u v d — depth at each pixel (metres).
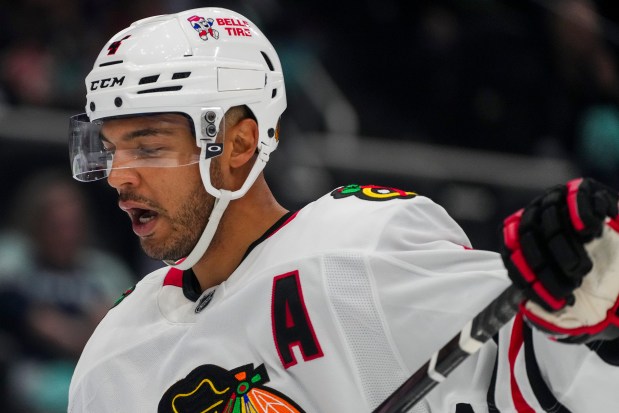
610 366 5.02
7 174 13.58
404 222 5.91
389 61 15.87
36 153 13.77
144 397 6.14
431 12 15.72
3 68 14.35
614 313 4.59
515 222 4.51
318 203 6.20
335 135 15.41
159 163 5.89
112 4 15.10
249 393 5.76
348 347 5.61
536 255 4.35
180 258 6.10
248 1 15.91
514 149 14.95
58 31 14.86
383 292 5.63
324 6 16.53
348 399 5.61
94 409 6.35
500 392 5.55
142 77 5.87
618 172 14.39
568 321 4.57
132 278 13.86
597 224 4.30
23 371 12.97
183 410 5.93
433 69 15.53
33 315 13.12
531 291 4.42
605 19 14.25
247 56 6.13
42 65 14.52
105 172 6.19
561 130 14.64
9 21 14.73
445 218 6.19
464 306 5.56
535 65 14.80
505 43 15.05
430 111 15.46
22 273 13.18
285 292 5.76
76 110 14.49
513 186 14.83
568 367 5.18
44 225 13.32
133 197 5.96
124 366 6.25
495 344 5.67
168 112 5.88
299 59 15.91
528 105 14.87
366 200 6.08
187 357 6.01
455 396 5.72
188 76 5.92
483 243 14.83
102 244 13.72
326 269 5.71
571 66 14.39
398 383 5.61
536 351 5.29
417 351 5.60
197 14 6.14
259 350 5.79
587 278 4.50
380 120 15.67
